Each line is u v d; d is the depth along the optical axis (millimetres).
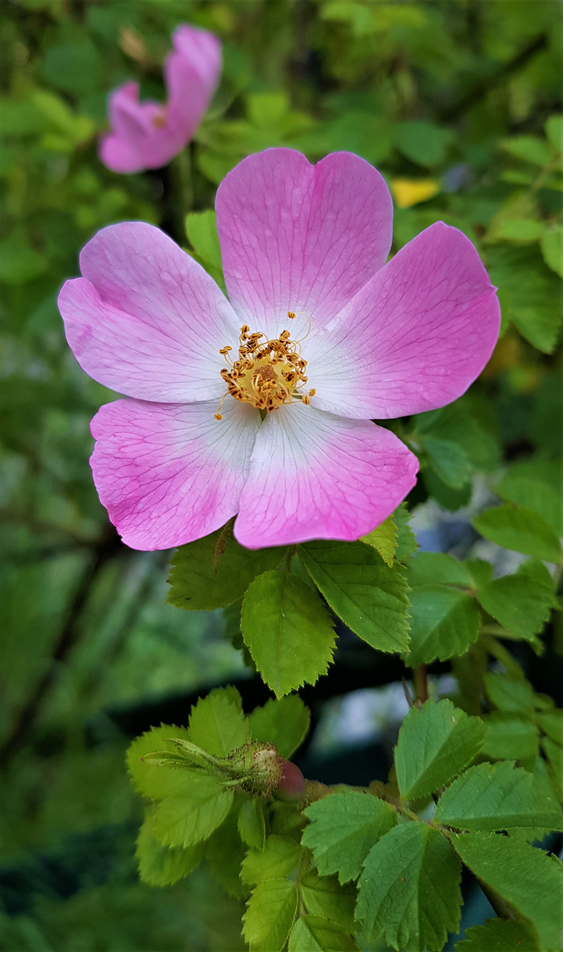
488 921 52
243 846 69
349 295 70
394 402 65
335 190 68
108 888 165
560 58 138
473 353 61
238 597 64
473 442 87
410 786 61
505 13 143
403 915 54
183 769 66
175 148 111
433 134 120
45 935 158
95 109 133
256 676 111
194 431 70
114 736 186
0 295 153
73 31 149
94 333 67
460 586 76
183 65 98
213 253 77
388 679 106
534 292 90
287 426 70
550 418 117
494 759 74
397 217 90
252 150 110
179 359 71
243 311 72
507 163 135
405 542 66
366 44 144
